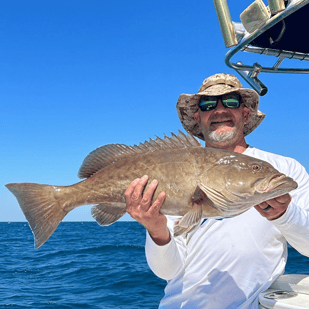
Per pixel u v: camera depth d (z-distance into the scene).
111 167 0.83
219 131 1.02
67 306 2.32
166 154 0.81
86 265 4.20
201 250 0.94
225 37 1.03
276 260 0.92
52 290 2.86
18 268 4.10
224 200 0.76
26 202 0.84
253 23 0.94
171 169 0.78
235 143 1.05
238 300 0.88
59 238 10.19
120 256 5.09
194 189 0.77
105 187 0.82
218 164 0.78
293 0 0.84
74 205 0.83
